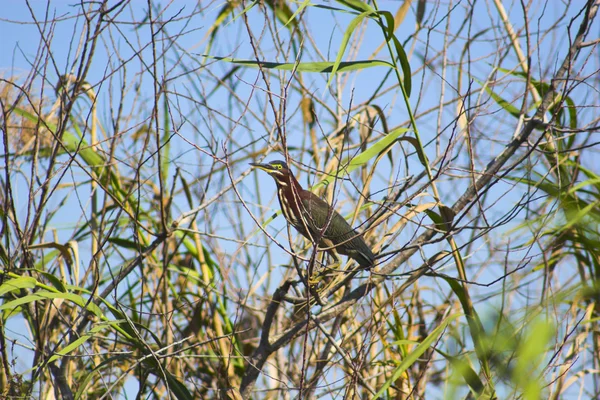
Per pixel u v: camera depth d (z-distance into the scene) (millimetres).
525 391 8180
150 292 12250
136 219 10625
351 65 10008
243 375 11633
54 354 9547
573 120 11289
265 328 10555
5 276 10461
